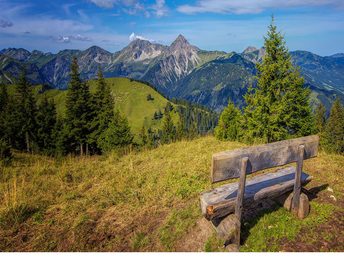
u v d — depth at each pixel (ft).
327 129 182.39
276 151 11.50
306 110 55.42
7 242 12.30
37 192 17.94
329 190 16.46
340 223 12.70
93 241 12.30
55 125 161.38
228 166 10.12
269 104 55.88
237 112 82.99
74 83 165.58
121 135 98.73
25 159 37.63
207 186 17.88
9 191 17.33
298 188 13.08
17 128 168.66
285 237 11.96
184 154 27.09
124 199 16.39
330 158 24.12
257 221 13.19
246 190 12.42
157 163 24.12
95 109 173.06
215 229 12.29
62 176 20.99
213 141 34.73
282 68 56.29
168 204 15.43
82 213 14.74
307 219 13.14
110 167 23.85
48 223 13.79
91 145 159.84
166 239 12.07
